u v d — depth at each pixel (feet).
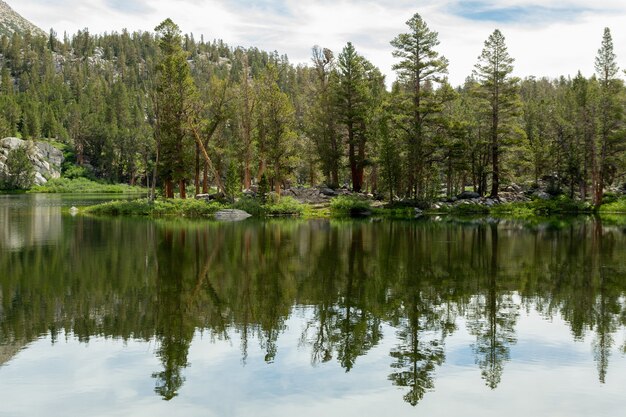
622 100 194.70
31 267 56.85
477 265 60.18
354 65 189.16
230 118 194.39
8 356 28.91
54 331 33.47
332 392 24.22
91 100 595.47
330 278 51.78
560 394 24.12
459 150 184.65
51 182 426.51
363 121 191.21
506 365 27.84
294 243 81.41
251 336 32.81
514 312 38.96
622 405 22.94
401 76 182.09
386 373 26.68
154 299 42.19
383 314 38.22
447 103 231.50
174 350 30.01
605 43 203.62
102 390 24.39
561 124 229.04
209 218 143.02
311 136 209.15
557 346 31.01
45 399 23.40
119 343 31.19
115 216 145.89
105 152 465.47
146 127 510.58
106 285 47.39
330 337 32.68
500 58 188.55
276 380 25.68
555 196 205.46
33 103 539.29
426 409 22.47
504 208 170.50
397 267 58.59
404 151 178.81
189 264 59.82
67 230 100.53
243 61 195.72
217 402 23.09
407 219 143.54
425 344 31.40
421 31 177.47
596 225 121.39
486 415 21.97
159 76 168.66
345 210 155.43
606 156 192.65
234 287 47.03
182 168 171.12
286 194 189.16
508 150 190.90
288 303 41.32
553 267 59.06
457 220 139.74
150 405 22.79
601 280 51.47
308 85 241.96
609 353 29.73
